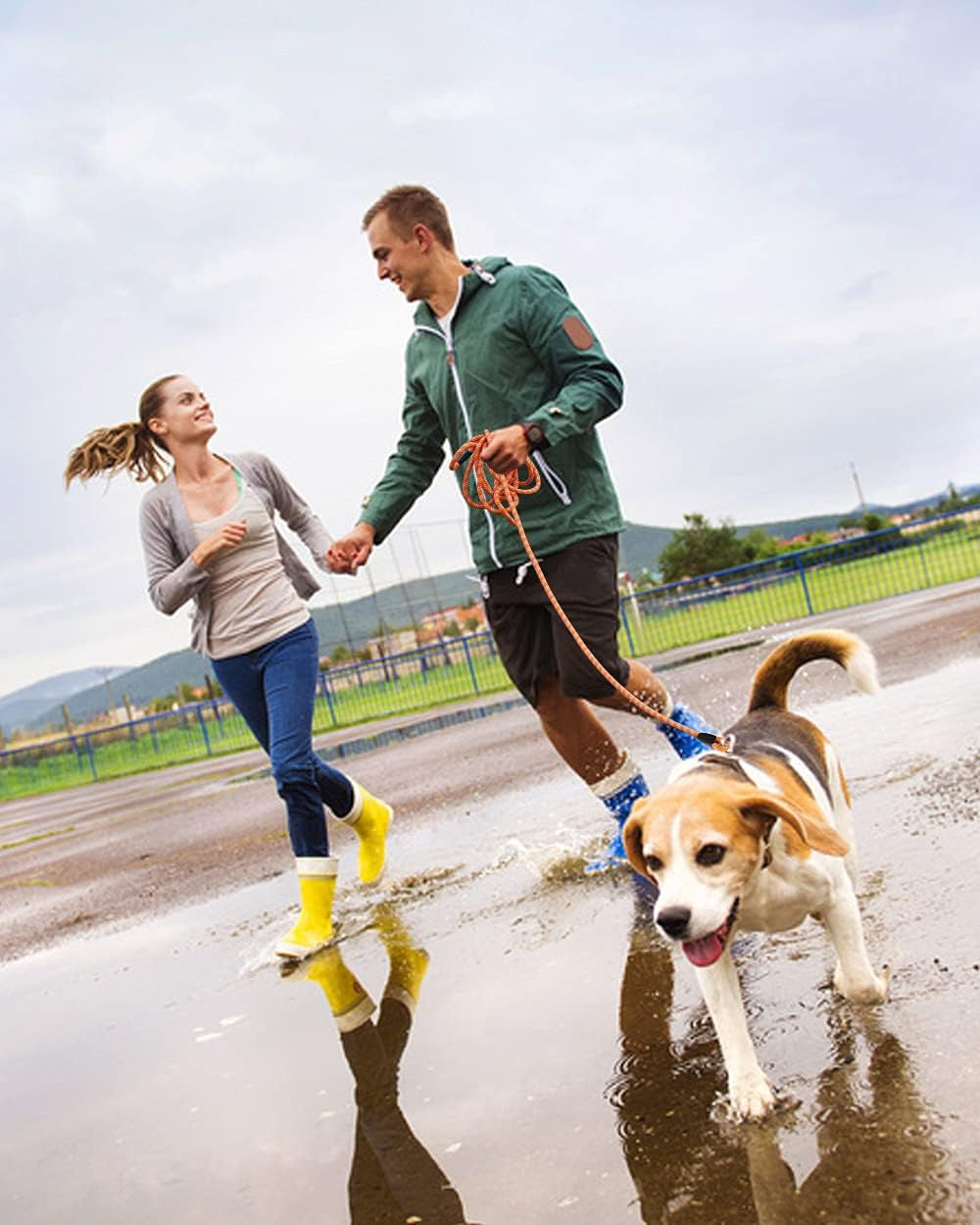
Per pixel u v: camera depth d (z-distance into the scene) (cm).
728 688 1002
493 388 457
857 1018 291
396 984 409
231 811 1015
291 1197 272
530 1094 297
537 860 523
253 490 525
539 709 488
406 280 466
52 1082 388
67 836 1190
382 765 1082
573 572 450
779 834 291
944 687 704
